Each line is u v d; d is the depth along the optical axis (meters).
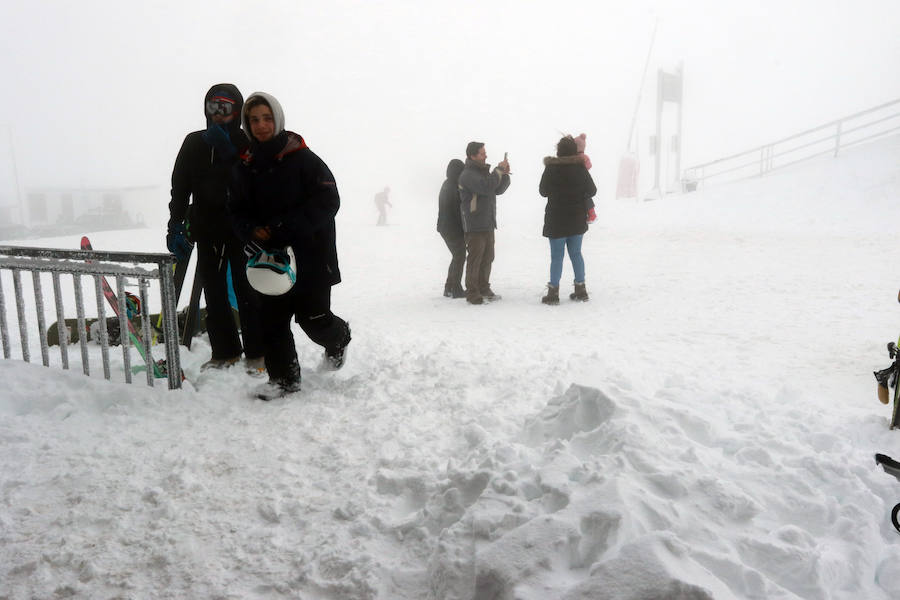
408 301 8.90
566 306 7.98
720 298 7.84
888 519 2.49
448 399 4.01
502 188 8.28
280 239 3.90
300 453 3.36
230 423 3.78
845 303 7.13
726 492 2.37
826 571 2.11
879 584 2.20
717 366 4.99
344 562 2.45
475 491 2.66
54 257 4.26
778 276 8.98
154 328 5.62
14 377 4.07
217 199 4.54
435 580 2.25
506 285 9.86
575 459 2.61
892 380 3.47
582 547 2.12
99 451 3.39
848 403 4.05
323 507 2.85
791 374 4.73
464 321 7.30
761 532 2.27
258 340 4.62
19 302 4.34
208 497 2.95
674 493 2.40
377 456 3.26
